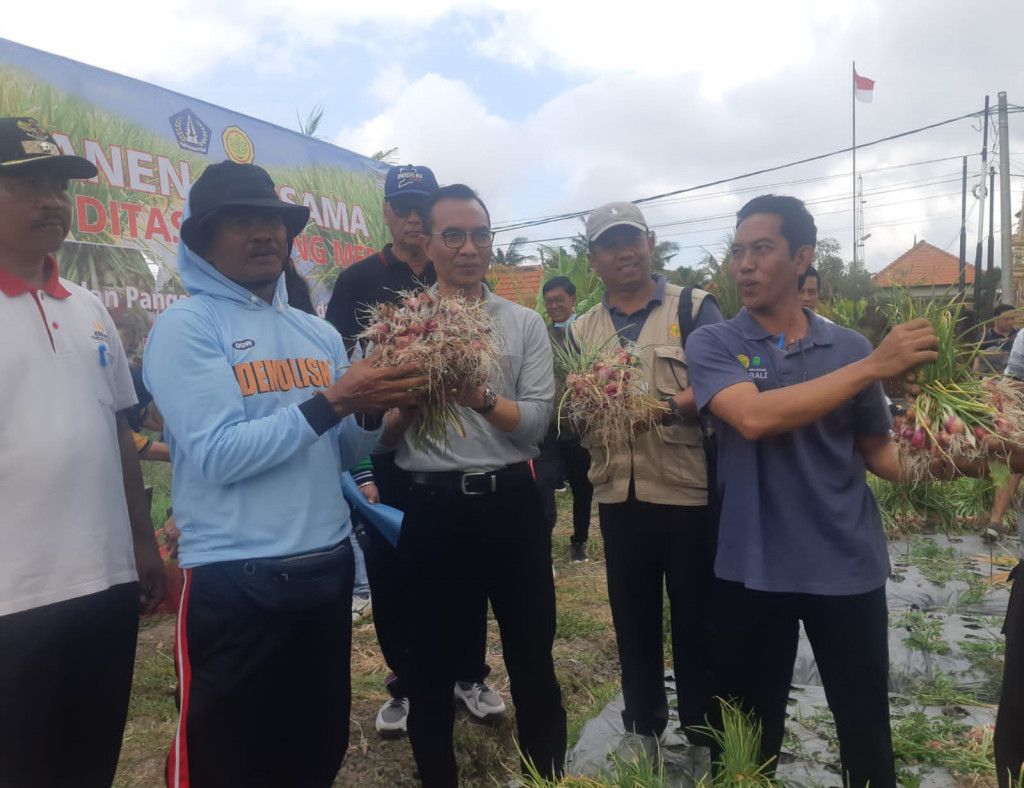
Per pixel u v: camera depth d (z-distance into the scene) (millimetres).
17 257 1958
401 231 3332
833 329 2176
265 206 1937
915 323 1845
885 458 2119
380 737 3164
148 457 3939
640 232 2893
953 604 4262
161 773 3023
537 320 2574
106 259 4723
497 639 4277
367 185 6820
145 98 4938
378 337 2066
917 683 3420
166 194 5074
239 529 1902
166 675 3910
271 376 2006
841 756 2150
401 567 2465
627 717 2973
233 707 1896
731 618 2195
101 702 2078
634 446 2795
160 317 1942
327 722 2104
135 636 2205
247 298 2045
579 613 4605
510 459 2447
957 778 2629
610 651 4117
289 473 1979
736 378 2109
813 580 2041
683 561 2777
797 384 2064
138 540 2371
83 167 2012
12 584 1842
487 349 2137
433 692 2412
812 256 2176
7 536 1847
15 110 4262
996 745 2068
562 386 2977
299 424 1877
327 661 2076
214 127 5406
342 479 2514
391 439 2443
